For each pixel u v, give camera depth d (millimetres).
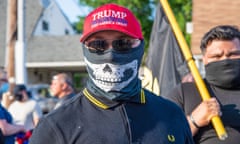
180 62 4348
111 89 2217
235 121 3117
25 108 7371
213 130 3102
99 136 2146
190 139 2430
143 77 4633
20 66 10984
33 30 32500
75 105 2230
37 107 7457
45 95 20219
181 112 2432
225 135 2936
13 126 5758
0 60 27938
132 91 2264
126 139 2170
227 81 3227
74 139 2131
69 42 28609
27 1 34688
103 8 2240
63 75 7098
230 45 3244
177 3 21328
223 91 3275
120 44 2203
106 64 2193
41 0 35500
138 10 21812
